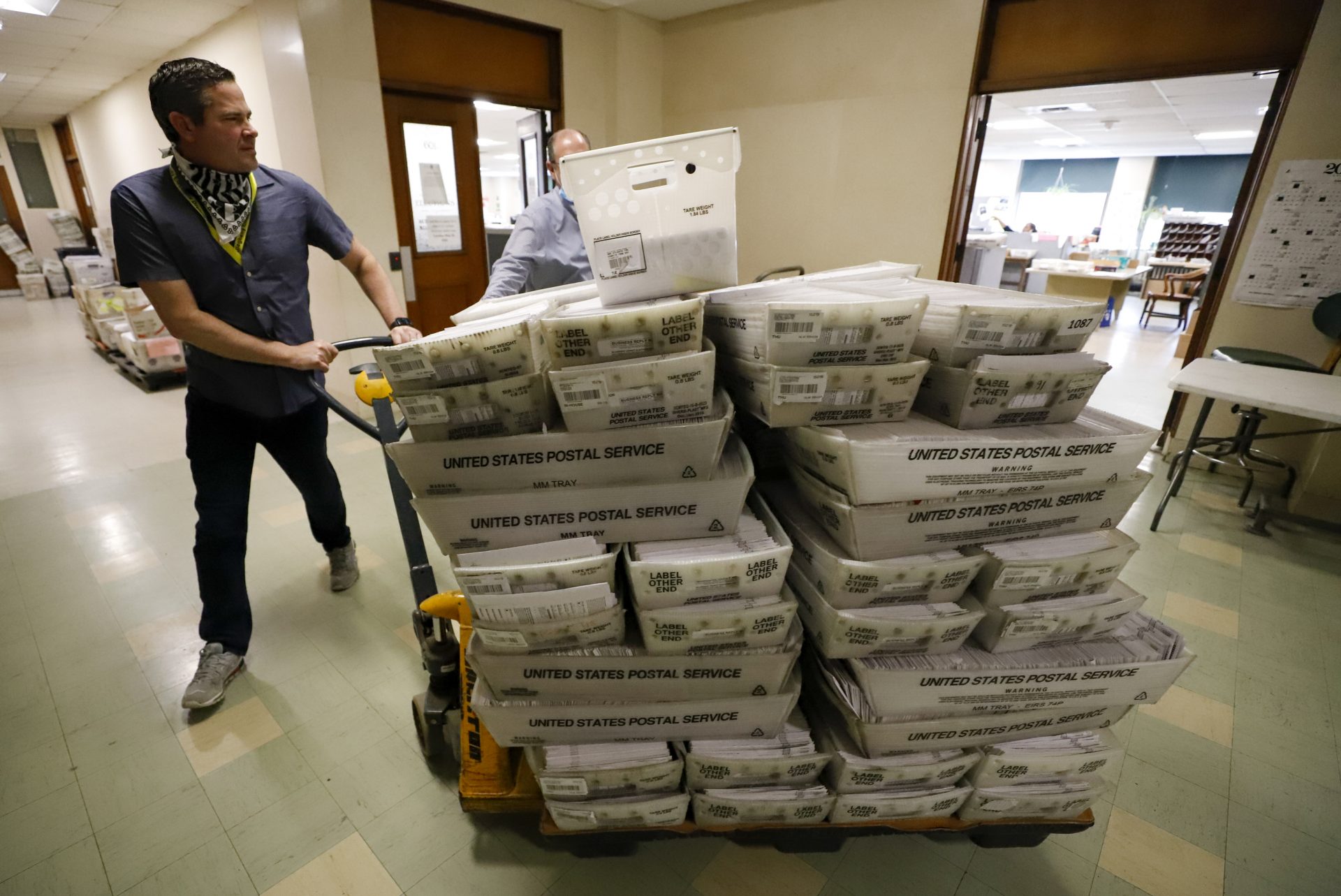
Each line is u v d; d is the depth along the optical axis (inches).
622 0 159.2
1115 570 41.5
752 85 166.2
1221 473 127.7
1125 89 237.8
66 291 359.9
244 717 63.7
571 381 34.0
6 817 52.9
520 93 158.6
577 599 38.3
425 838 51.6
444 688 54.6
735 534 41.1
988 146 459.2
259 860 49.6
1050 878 48.9
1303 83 105.7
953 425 38.0
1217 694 68.4
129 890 47.4
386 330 148.3
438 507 38.3
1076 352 37.3
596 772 42.7
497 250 176.2
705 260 39.2
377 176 136.3
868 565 38.2
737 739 44.8
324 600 83.2
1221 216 432.8
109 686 67.5
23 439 137.6
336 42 123.7
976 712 42.8
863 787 44.8
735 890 47.8
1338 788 57.5
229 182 56.9
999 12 129.1
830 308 33.3
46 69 213.5
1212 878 49.3
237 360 59.5
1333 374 110.6
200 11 144.0
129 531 99.6
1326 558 96.3
